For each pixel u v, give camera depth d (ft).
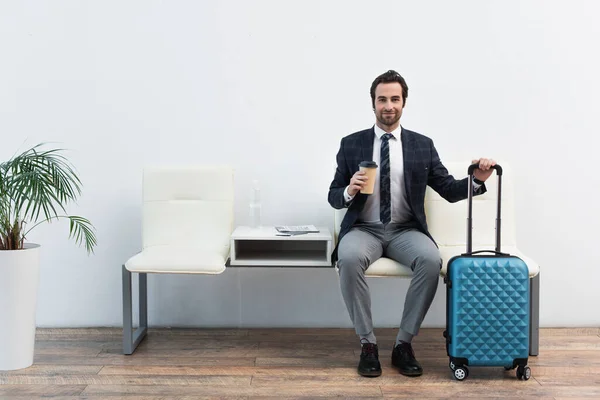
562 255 10.43
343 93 10.31
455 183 8.71
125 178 10.41
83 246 10.50
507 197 9.59
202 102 10.35
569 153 10.32
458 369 7.93
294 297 10.56
